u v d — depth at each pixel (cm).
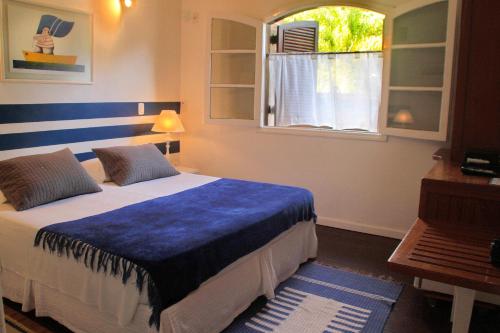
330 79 453
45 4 357
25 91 352
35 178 301
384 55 396
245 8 464
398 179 412
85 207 297
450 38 355
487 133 307
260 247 278
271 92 481
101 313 226
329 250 385
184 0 498
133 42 446
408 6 371
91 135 412
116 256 215
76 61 388
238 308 265
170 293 208
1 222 271
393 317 273
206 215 282
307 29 515
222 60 479
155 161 399
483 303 272
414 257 184
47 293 251
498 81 298
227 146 498
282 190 355
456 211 254
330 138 439
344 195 441
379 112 408
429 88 373
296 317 269
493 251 176
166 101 497
